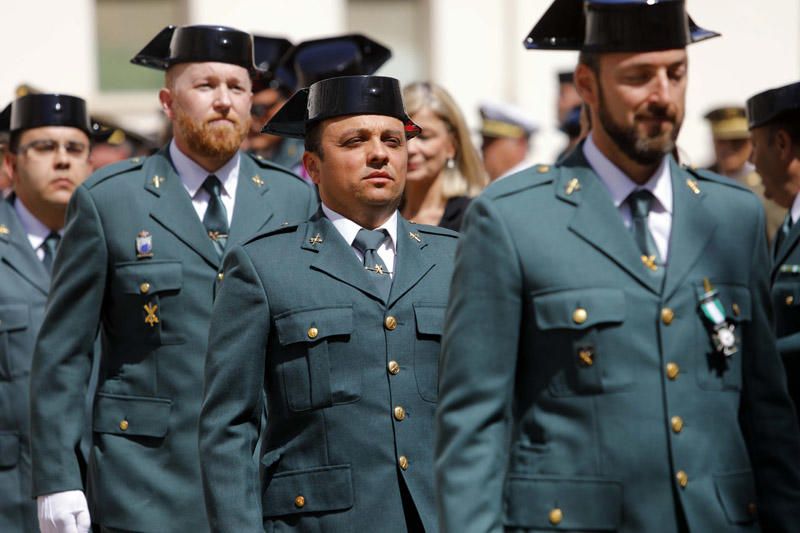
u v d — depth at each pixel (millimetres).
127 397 15367
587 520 10398
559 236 10703
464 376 10672
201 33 15680
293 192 16328
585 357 10469
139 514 15102
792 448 10891
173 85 15797
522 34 38000
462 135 19906
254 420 13109
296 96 13961
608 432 10438
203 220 15781
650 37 10359
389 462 12930
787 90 15742
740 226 10953
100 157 27797
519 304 10703
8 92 36688
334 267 13242
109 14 37875
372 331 13141
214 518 12695
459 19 38156
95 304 15539
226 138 15680
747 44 38375
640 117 10453
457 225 19641
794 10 38312
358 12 38625
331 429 12883
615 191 10906
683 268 10656
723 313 10641
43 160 18875
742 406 10984
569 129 23766
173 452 15148
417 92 19734
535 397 10703
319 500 12781
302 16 37375
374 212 13500
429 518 12891
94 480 15484
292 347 12992
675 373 10508
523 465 10695
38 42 36906
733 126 24859
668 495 10438
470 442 10555
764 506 10875
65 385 15461
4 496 18031
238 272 13156
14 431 18141
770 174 16109
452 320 10852
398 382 13117
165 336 15305
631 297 10555
